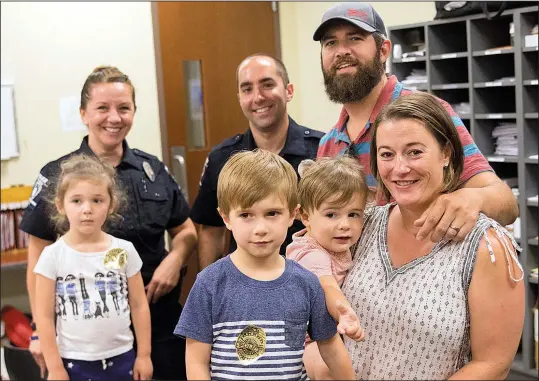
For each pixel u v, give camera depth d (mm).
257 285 1000
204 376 966
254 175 985
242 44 1882
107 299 1374
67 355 1350
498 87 2055
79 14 1843
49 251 1368
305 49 1845
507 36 2055
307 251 1098
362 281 1054
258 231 977
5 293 1720
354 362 1036
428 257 1008
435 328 968
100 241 1407
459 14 2004
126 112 1570
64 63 1852
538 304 1890
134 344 1410
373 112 1385
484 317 956
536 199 1963
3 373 1463
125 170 1553
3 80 1801
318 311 1022
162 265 1523
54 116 1876
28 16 1805
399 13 2072
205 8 1863
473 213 968
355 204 1094
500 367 971
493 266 951
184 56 1866
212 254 1547
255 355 974
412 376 993
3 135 1833
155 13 1854
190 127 1902
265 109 1527
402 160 978
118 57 1856
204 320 988
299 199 1126
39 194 1449
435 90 2080
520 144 1982
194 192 1905
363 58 1376
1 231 1797
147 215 1521
